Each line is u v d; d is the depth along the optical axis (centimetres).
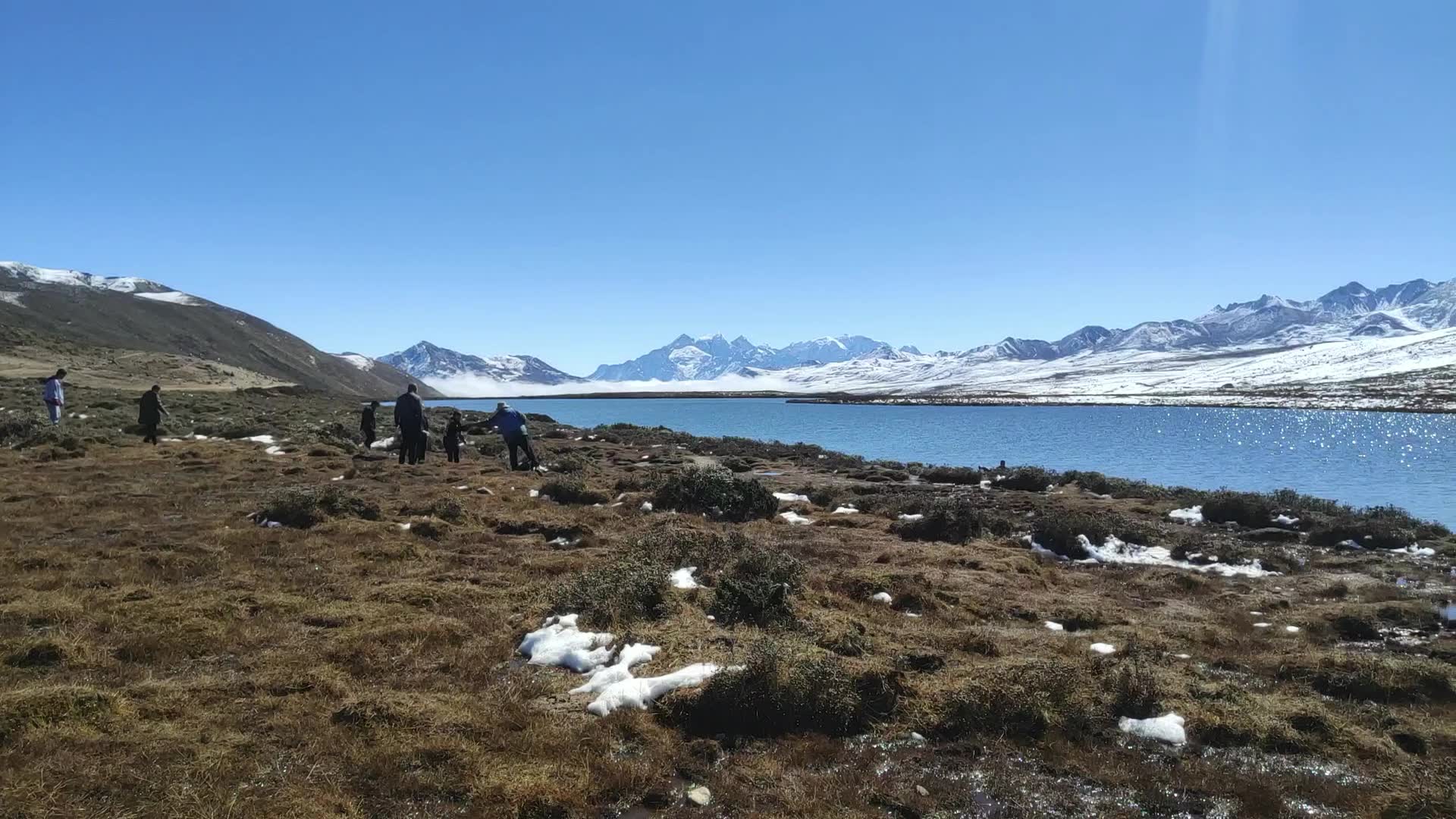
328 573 1034
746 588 915
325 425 3275
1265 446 5150
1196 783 562
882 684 680
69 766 497
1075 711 667
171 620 795
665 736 609
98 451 2219
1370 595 1130
